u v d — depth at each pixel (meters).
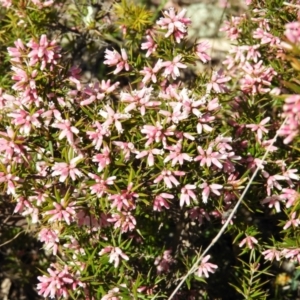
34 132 3.62
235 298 4.54
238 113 4.13
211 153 3.57
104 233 3.91
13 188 3.58
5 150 3.57
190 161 3.62
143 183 3.58
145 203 3.61
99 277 3.82
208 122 3.68
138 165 3.70
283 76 4.07
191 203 3.93
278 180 4.04
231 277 4.53
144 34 4.46
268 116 4.39
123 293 3.74
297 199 3.63
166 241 4.43
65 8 5.00
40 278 3.79
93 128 3.59
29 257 4.88
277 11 4.07
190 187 3.62
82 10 4.95
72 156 3.56
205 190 3.62
